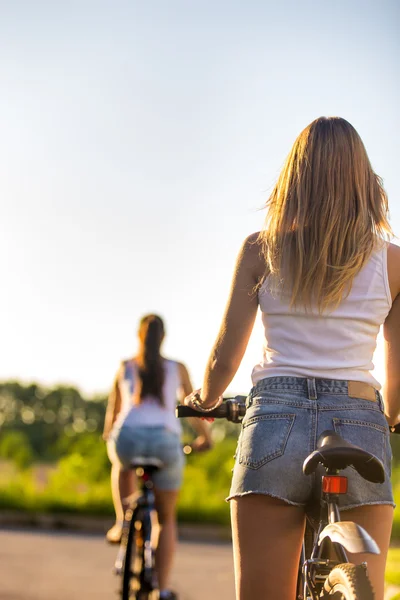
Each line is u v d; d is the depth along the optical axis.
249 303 5.99
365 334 5.80
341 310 5.76
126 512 12.06
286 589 5.63
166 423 11.99
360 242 5.78
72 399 74.94
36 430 73.69
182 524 27.11
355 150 5.92
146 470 11.53
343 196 5.82
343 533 5.06
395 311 5.96
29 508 27.92
